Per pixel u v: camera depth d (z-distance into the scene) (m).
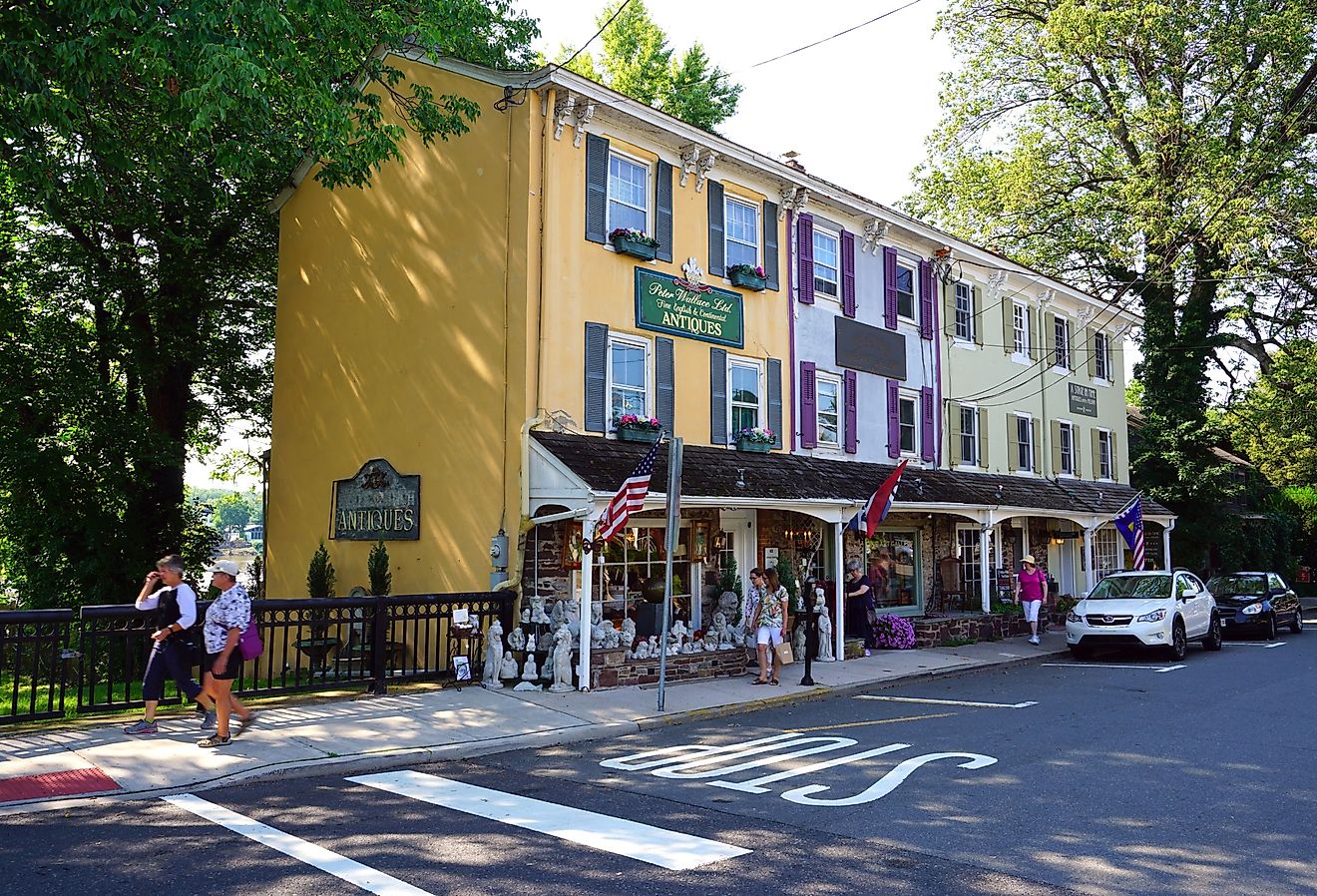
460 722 10.70
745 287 17.78
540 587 14.38
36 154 10.66
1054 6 32.56
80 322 20.83
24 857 6.06
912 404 21.97
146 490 20.64
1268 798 7.70
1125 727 10.89
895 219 20.88
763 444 17.47
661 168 16.48
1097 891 5.54
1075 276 36.38
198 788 7.91
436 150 16.16
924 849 6.34
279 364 19.33
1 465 18.61
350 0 12.75
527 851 6.24
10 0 9.91
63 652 10.20
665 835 6.64
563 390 14.62
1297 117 29.52
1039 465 26.03
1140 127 30.88
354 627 15.90
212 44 9.52
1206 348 32.66
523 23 17.19
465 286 15.41
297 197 19.28
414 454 16.02
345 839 6.50
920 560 22.14
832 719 11.69
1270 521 37.47
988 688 14.27
